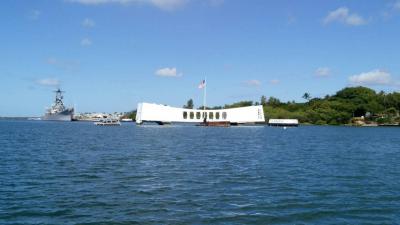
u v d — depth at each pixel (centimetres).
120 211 2222
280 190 2825
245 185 3009
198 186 2956
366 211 2259
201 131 13912
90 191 2744
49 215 2134
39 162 4300
